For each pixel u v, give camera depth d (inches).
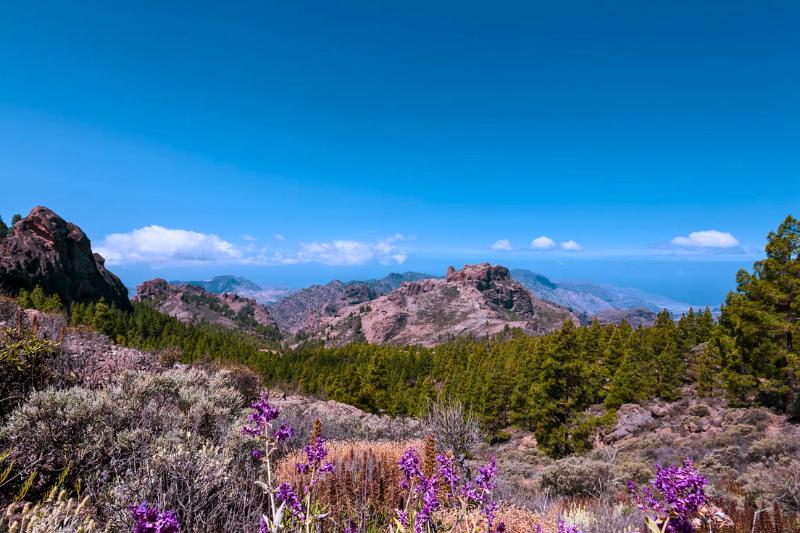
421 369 3216.0
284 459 253.4
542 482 511.5
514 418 1492.4
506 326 7682.1
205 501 159.9
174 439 197.8
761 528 245.8
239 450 220.8
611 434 1063.6
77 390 216.1
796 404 784.3
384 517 194.9
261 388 550.3
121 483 158.9
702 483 91.1
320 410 743.1
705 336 2006.6
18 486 162.9
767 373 892.0
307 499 119.3
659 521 93.7
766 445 524.1
